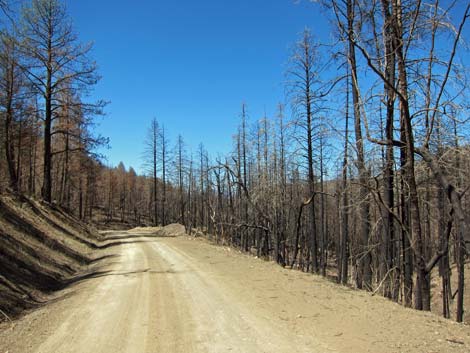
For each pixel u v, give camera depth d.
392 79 8.71
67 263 13.77
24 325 6.22
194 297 7.94
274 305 7.04
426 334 5.22
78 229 23.70
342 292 8.28
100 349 4.94
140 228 48.47
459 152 7.52
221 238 27.05
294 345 4.89
